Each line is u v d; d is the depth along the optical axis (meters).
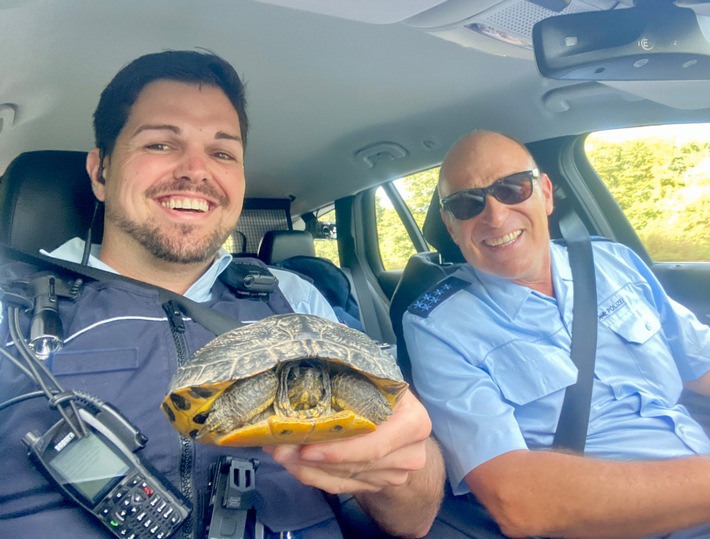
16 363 0.43
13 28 0.59
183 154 0.60
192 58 0.63
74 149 0.93
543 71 0.51
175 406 0.35
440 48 0.74
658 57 0.49
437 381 0.67
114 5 0.62
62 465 0.41
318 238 1.54
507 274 0.72
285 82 0.84
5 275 0.55
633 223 1.02
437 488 0.53
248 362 0.36
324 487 0.43
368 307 1.36
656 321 0.74
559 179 0.99
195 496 0.47
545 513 0.53
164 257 0.59
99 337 0.50
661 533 0.53
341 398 0.39
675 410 0.69
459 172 0.73
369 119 0.99
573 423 0.65
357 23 0.68
